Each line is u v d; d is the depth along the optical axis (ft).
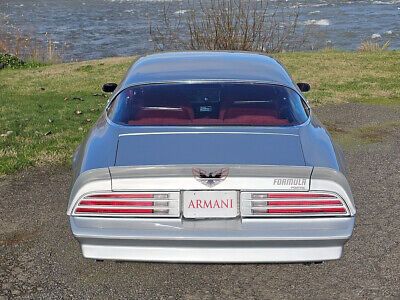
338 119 23.65
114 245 9.09
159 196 9.02
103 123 11.66
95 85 33.78
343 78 33.47
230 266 11.10
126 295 10.02
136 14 184.85
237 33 42.55
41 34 132.16
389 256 11.35
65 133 21.57
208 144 9.98
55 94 31.04
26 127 22.39
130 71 13.14
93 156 10.00
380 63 38.78
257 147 9.93
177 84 12.01
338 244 9.12
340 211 9.02
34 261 11.25
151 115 11.15
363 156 18.35
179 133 10.42
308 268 10.99
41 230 12.73
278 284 10.39
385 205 14.07
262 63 13.38
